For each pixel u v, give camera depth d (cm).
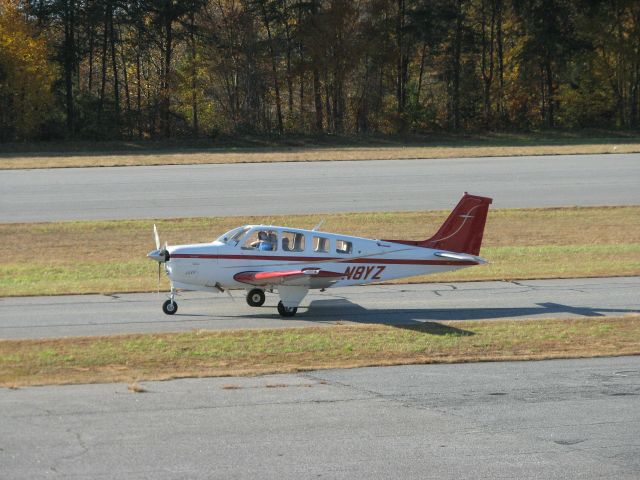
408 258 4428
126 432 2459
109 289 4909
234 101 15912
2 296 4700
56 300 4609
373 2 15162
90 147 13262
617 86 16275
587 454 2359
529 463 2295
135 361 3275
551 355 3412
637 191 8638
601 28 15788
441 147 12838
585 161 10575
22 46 13688
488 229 7131
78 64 15688
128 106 15488
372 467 2253
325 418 2609
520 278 5269
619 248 6378
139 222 7088
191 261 4216
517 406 2753
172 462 2255
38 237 6625
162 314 4250
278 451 2344
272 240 4312
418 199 8156
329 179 9194
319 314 4281
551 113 16638
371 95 16288
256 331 3753
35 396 2791
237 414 2633
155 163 10294
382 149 12400
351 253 4375
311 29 15250
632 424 2591
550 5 15438
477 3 16412
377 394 2867
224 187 8662
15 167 9925
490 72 16512
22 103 13938
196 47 15225
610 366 3269
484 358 3362
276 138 14412
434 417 2636
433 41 15438
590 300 4612
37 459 2256
